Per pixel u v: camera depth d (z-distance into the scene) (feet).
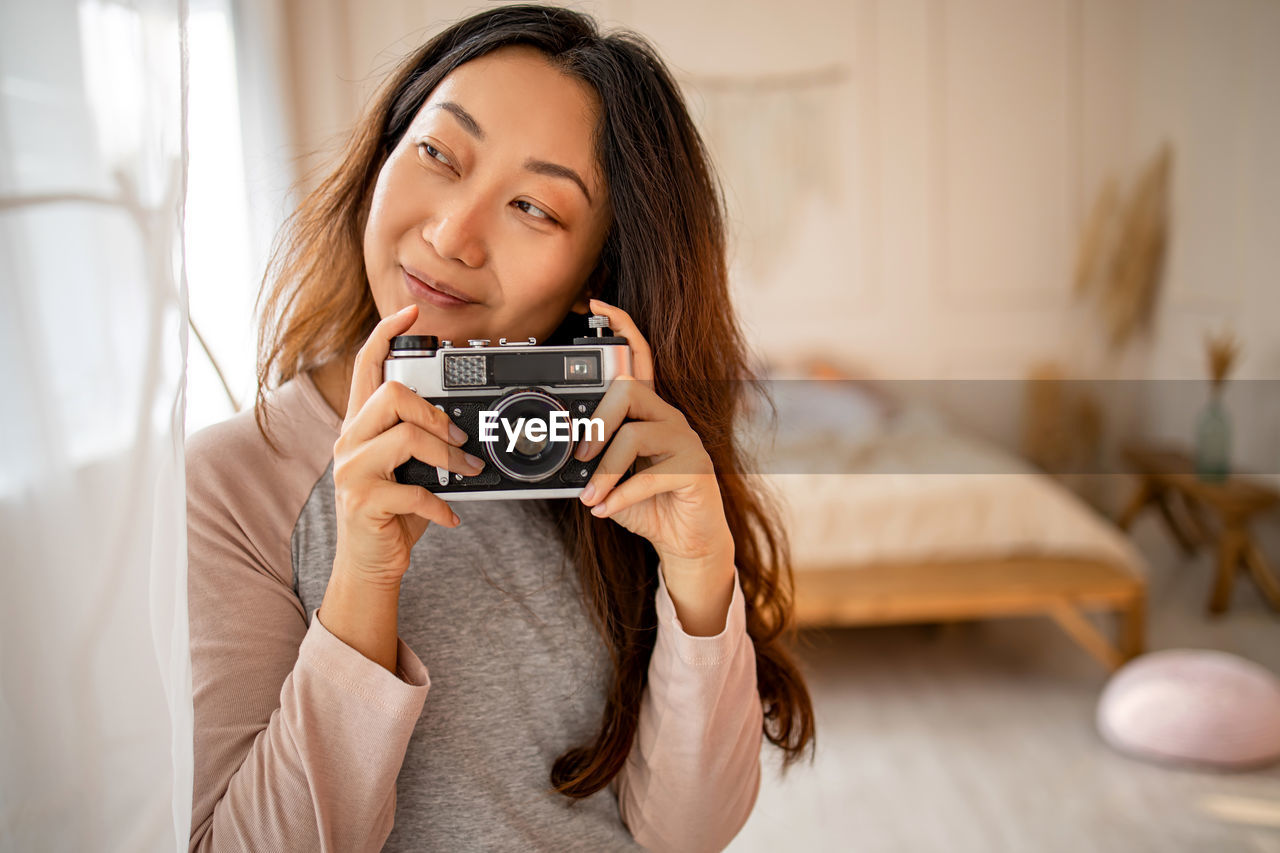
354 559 1.91
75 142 1.58
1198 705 7.57
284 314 2.49
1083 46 14.29
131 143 1.63
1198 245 13.01
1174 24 13.37
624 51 2.39
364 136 2.45
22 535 1.60
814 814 6.97
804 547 9.21
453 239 2.14
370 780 1.89
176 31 1.66
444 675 2.23
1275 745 7.44
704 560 2.22
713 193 2.64
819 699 8.80
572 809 2.37
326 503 2.21
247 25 9.32
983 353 14.75
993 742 7.96
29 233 1.56
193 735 1.86
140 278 1.64
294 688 1.88
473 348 2.05
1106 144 14.47
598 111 2.28
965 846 6.54
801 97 14.19
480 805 2.23
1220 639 9.86
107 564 1.65
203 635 2.01
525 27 2.26
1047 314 14.74
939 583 8.83
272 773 1.86
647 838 2.43
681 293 2.48
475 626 2.27
